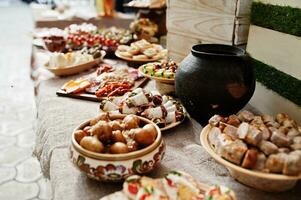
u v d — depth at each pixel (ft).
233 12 3.55
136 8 7.09
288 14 2.82
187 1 4.19
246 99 2.93
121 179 2.18
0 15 23.52
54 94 4.00
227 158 2.17
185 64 3.02
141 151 2.17
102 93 3.83
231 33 3.64
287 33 2.87
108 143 2.29
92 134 2.28
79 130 2.36
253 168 2.10
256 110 3.49
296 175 2.01
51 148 2.82
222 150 2.19
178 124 3.10
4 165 6.47
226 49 3.19
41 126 3.33
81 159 2.18
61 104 3.69
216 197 1.87
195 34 4.21
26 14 24.30
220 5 3.69
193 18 4.17
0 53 14.38
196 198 1.93
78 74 4.78
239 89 2.81
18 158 6.71
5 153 6.86
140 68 4.39
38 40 6.50
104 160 2.12
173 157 2.66
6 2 29.40
